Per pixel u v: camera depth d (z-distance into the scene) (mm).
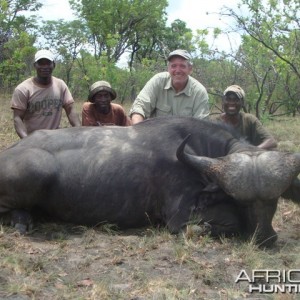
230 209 2592
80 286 1988
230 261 2260
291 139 5785
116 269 2166
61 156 2744
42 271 2125
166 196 2691
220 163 2465
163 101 3453
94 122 3730
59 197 2729
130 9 16344
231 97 3396
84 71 10266
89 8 16359
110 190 2713
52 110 3664
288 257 2318
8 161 2695
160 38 17953
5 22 10781
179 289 1973
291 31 6996
